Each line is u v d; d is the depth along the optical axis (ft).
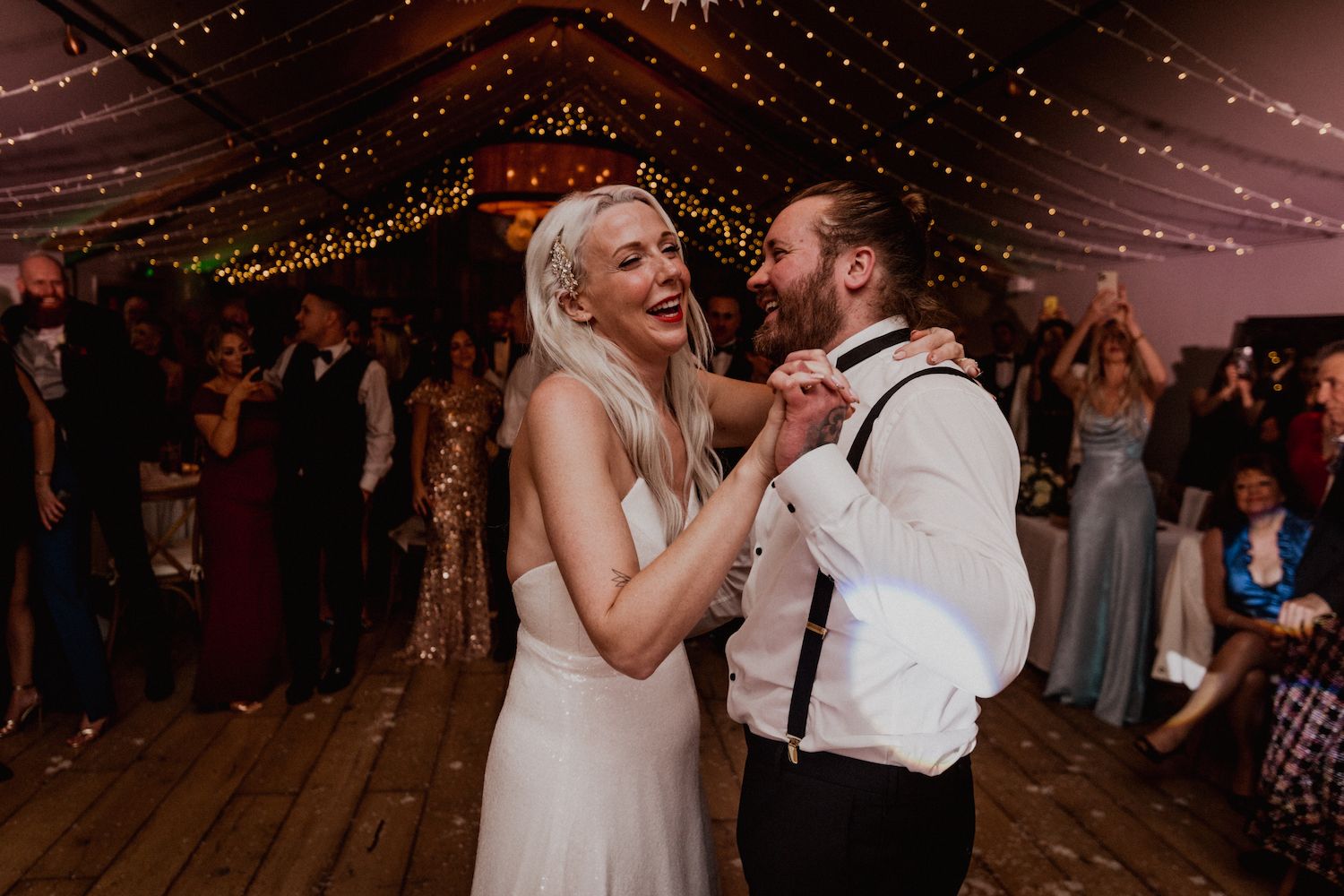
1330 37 9.85
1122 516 11.68
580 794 4.25
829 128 19.70
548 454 3.75
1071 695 12.08
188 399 22.43
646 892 4.38
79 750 10.14
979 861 8.32
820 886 3.64
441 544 13.12
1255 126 12.45
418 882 7.72
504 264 38.99
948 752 3.62
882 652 3.58
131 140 16.48
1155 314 19.86
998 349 22.25
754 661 3.93
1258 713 9.24
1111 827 9.01
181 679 12.35
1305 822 7.54
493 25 20.63
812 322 4.02
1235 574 9.80
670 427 4.64
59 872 7.76
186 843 8.26
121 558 11.15
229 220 26.22
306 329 11.81
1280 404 14.56
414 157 29.25
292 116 18.67
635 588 3.20
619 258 4.04
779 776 3.76
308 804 9.04
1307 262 15.81
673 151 28.99
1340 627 7.55
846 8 14.06
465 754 10.19
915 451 3.39
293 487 11.47
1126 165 15.24
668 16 17.71
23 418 9.80
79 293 23.59
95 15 12.09
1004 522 3.28
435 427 13.16
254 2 13.08
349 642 12.16
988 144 16.69
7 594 9.79
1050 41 12.53
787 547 3.86
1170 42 11.27
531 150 17.58
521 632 4.58
